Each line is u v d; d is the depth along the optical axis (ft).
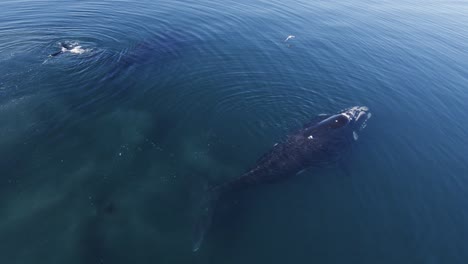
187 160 54.65
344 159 55.47
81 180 49.70
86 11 107.65
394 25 117.91
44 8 107.55
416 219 46.93
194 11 114.42
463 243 44.21
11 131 57.31
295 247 41.75
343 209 47.39
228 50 89.86
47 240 41.09
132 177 50.98
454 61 94.17
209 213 45.27
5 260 38.60
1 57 77.51
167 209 46.03
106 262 38.93
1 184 47.88
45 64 76.07
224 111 66.18
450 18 133.39
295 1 134.00
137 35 94.58
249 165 54.34
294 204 47.34
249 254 40.60
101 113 62.95
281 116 65.87
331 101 72.43
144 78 74.33
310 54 91.50
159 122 62.18
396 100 74.84
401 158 57.72
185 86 73.05
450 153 60.08
